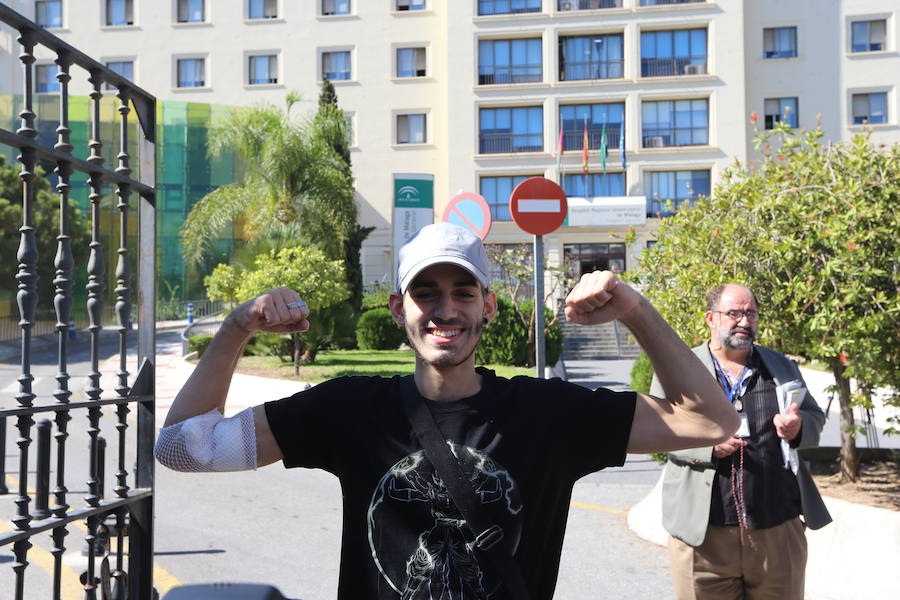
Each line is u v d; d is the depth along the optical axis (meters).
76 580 5.01
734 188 5.70
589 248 34.44
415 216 22.86
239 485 7.72
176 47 37.53
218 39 37.41
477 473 1.69
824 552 4.62
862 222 5.07
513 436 1.74
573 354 25.33
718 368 3.51
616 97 34.38
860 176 5.30
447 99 35.16
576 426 1.78
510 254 20.75
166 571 5.22
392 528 1.70
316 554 5.65
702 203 5.93
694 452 3.30
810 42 34.56
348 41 36.84
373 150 36.53
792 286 5.08
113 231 27.62
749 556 3.27
